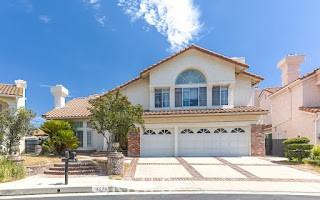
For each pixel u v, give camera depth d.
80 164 19.73
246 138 27.92
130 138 28.77
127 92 31.05
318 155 22.48
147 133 28.88
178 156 28.19
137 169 19.95
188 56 30.03
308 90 29.48
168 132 28.83
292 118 31.83
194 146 28.38
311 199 12.02
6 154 19.61
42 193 13.90
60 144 25.92
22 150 30.62
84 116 31.45
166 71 30.12
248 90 30.05
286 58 35.78
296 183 15.45
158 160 24.58
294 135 31.34
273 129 37.91
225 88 29.75
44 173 18.98
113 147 19.95
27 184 15.12
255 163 22.56
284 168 20.23
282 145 29.64
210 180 16.27
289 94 32.81
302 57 35.50
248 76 30.03
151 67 29.66
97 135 31.88
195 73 30.09
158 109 29.98
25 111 20.47
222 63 29.55
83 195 13.30
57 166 19.64
